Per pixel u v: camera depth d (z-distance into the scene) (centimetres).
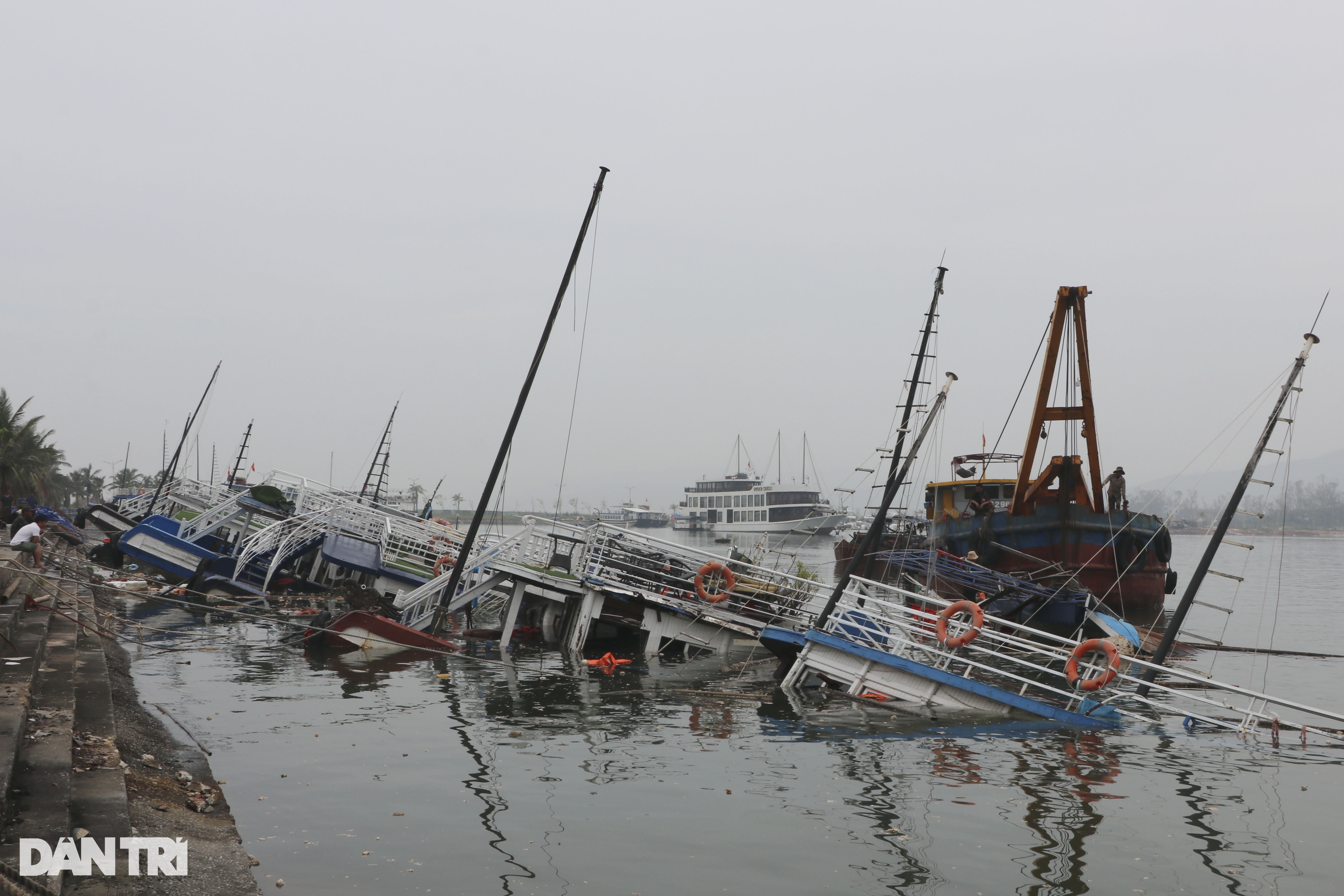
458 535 3394
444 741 1481
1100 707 1783
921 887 923
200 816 1034
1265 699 1656
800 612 2525
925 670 1856
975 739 1587
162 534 3294
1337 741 1627
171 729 1492
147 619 2884
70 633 1889
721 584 2577
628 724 1652
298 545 3400
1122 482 3844
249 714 1636
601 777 1292
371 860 949
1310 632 3556
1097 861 1004
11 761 870
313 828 1041
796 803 1188
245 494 3728
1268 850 1052
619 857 984
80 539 5509
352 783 1225
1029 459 3853
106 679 1517
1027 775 1358
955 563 3378
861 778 1316
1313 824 1146
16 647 1470
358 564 3042
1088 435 3844
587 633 2581
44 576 2250
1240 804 1230
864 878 941
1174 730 1697
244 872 884
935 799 1221
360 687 1934
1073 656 1802
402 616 2717
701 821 1108
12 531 3881
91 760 1057
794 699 1925
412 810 1122
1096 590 3662
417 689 1942
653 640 2502
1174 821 1149
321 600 3272
